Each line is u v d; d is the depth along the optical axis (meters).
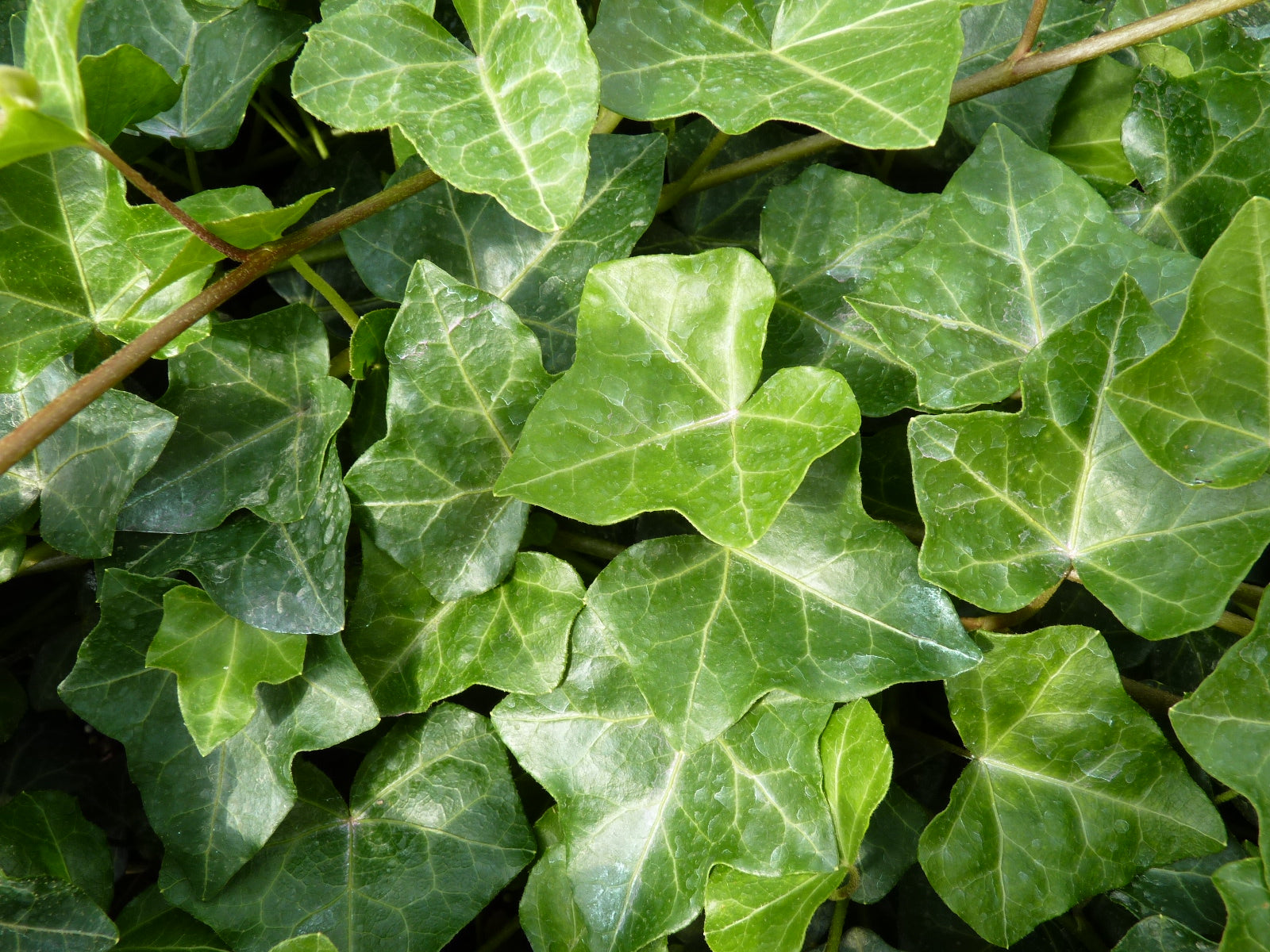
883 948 0.23
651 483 0.21
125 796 0.27
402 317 0.22
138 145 0.24
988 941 0.22
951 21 0.20
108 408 0.22
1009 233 0.22
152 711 0.23
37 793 0.23
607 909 0.22
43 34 0.17
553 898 0.23
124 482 0.22
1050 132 0.25
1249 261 0.18
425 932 0.23
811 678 0.21
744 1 0.22
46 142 0.17
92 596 0.26
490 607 0.23
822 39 0.22
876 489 0.24
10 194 0.21
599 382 0.21
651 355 0.21
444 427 0.22
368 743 0.25
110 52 0.20
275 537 0.22
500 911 0.26
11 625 0.27
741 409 0.21
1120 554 0.20
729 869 0.22
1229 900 0.19
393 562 0.23
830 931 0.23
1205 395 0.19
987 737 0.22
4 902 0.22
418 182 0.22
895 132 0.20
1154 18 0.21
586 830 0.22
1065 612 0.25
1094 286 0.22
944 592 0.21
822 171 0.24
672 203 0.26
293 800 0.22
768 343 0.24
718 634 0.21
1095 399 0.20
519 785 0.24
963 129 0.25
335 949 0.21
